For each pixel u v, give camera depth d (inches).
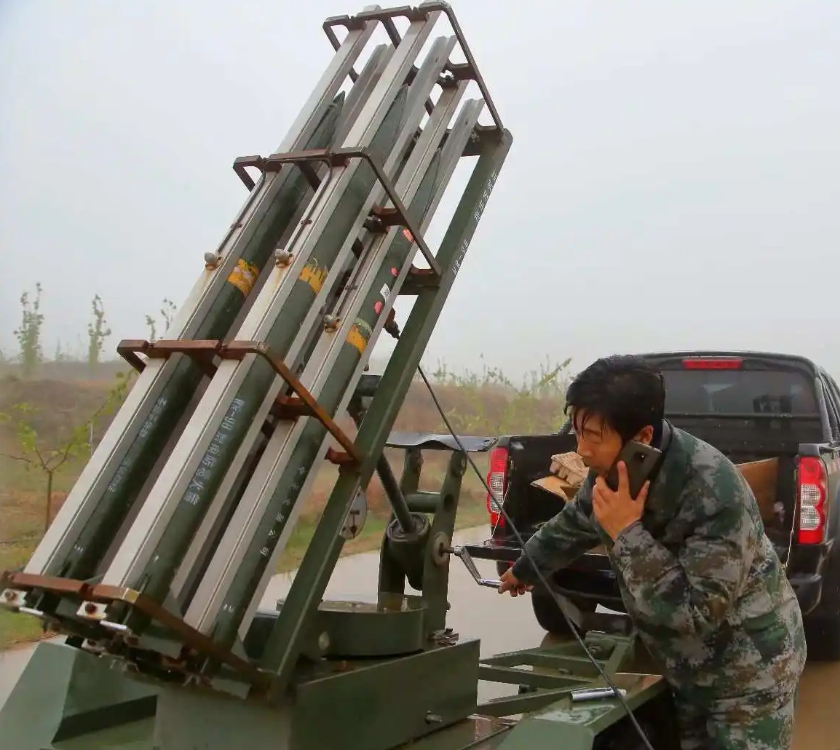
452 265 110.1
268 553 80.7
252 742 82.0
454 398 564.1
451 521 109.8
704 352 237.8
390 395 97.2
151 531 70.5
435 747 93.8
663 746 113.4
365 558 326.6
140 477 78.9
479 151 123.7
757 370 232.5
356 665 90.4
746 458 202.5
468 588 320.8
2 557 250.5
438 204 109.0
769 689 95.7
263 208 94.6
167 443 81.6
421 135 109.9
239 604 77.2
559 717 89.1
